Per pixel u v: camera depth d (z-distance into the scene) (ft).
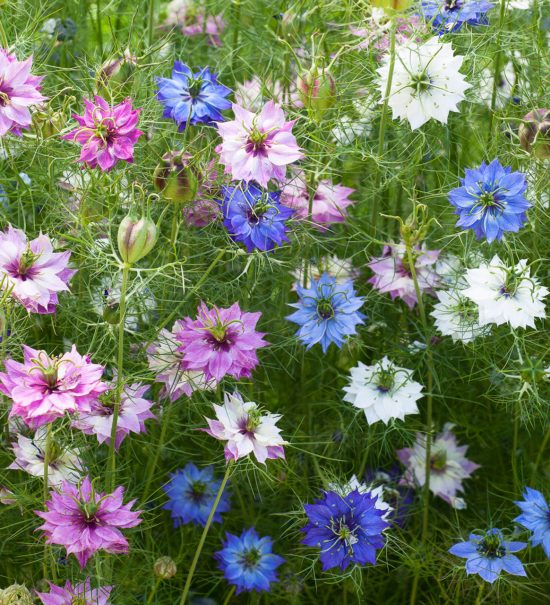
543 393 3.00
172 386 2.83
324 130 3.05
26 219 3.10
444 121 2.96
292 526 2.94
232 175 2.86
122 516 2.61
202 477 3.06
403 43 3.12
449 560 2.95
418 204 2.85
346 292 2.96
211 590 3.03
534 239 3.04
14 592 2.71
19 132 2.86
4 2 2.90
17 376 2.57
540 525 2.80
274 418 2.76
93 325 2.86
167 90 2.96
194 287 2.85
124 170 2.84
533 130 2.91
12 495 2.78
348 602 3.09
